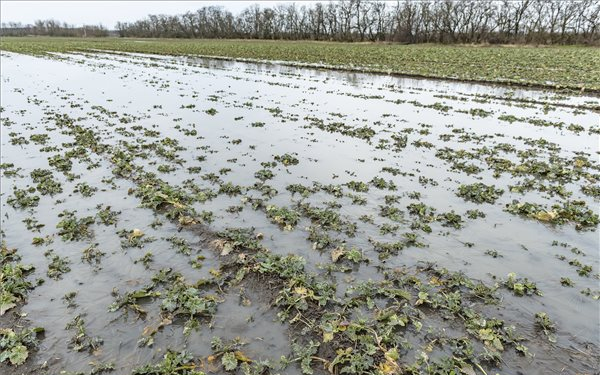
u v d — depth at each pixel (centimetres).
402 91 2553
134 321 609
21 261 757
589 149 1362
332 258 750
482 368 521
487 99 2259
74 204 980
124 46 7312
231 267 728
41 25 16162
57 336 582
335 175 1148
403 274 707
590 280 688
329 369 523
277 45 7738
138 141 1454
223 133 1573
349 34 9806
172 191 1003
